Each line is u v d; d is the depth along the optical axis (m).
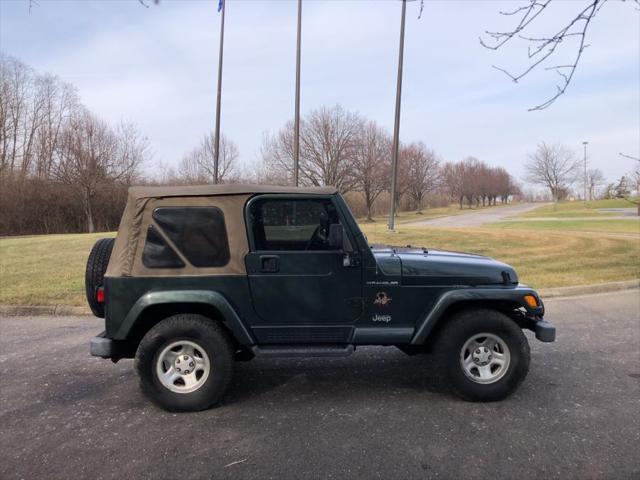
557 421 3.89
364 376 4.98
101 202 37.59
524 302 4.26
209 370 4.07
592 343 6.15
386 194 60.09
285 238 4.19
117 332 4.04
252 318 4.16
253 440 3.62
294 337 4.20
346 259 4.15
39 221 35.56
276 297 4.15
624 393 4.48
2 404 4.34
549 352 5.78
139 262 4.06
